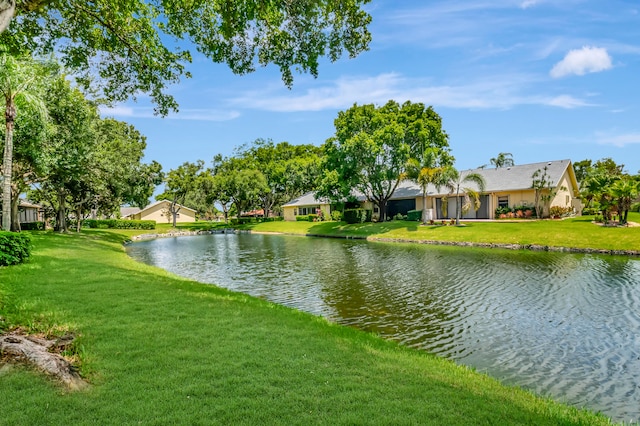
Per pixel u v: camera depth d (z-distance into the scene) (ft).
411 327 25.52
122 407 10.46
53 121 62.44
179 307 22.48
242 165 209.05
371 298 33.71
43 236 76.89
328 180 123.03
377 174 108.47
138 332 17.24
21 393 10.79
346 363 14.74
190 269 54.49
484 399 12.30
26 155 58.03
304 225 145.07
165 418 9.96
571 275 42.06
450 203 118.01
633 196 73.77
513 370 18.78
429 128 112.98
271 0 24.71
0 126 51.01
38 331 16.49
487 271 45.98
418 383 13.16
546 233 73.82
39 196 116.06
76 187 89.86
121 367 13.25
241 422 9.92
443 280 41.01
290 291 37.52
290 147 224.74
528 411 11.82
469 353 20.92
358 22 26.18
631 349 21.20
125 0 27.35
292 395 11.62
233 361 14.26
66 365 12.46
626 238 63.00
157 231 152.25
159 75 31.89
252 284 41.81
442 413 10.96
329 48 27.25
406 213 128.57
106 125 86.53
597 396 16.15
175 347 15.52
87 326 17.76
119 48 30.68
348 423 10.05
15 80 46.03
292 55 27.81
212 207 283.79
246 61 28.81
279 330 18.84
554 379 17.78
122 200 116.88
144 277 34.68
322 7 25.13
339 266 53.11
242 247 88.63
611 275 41.52
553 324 25.62
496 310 29.12
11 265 36.01
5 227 45.55
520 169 111.55
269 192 193.57
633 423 14.02
